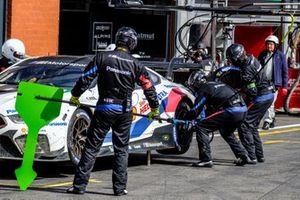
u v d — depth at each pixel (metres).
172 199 10.35
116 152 10.52
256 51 24.47
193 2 23.27
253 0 22.17
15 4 20.03
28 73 12.62
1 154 11.13
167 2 23.59
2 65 14.30
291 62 22.61
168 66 16.75
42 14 20.66
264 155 14.56
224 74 12.98
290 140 16.89
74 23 22.34
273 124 19.20
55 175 12.22
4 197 10.19
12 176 11.95
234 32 23.84
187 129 14.05
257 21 22.33
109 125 10.42
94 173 12.46
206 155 13.16
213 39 19.55
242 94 13.26
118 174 10.50
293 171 12.76
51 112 10.63
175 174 12.45
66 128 11.32
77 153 11.59
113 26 22.77
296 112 22.66
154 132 13.14
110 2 17.12
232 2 22.34
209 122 13.04
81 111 11.66
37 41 20.58
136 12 23.17
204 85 12.80
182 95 13.89
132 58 10.42
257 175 12.36
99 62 10.28
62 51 22.19
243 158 13.34
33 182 11.51
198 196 10.59
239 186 11.38
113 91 10.31
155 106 10.81
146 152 13.80
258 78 13.34
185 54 19.39
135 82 10.62
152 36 23.61
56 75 12.43
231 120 12.90
